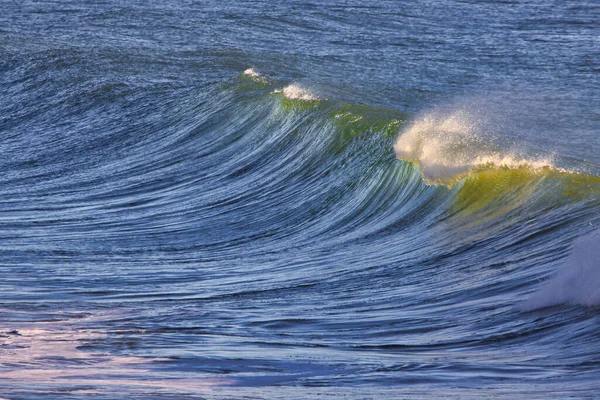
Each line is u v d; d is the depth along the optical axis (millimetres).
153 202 59000
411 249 40969
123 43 130750
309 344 24938
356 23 155375
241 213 54500
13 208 57469
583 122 81250
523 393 18375
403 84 101500
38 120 94188
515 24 159750
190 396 17281
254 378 19922
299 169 61125
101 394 17094
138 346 23578
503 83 104438
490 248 37781
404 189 49344
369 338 26141
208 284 36969
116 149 79500
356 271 38219
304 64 113812
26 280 36781
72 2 177250
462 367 21344
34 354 22047
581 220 36969
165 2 178750
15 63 116188
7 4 173125
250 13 161375
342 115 64000
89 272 39125
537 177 43094
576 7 186500
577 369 20781
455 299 31000
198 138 78500
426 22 159625
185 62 114688
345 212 51344
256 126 73750
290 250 44938
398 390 18750
